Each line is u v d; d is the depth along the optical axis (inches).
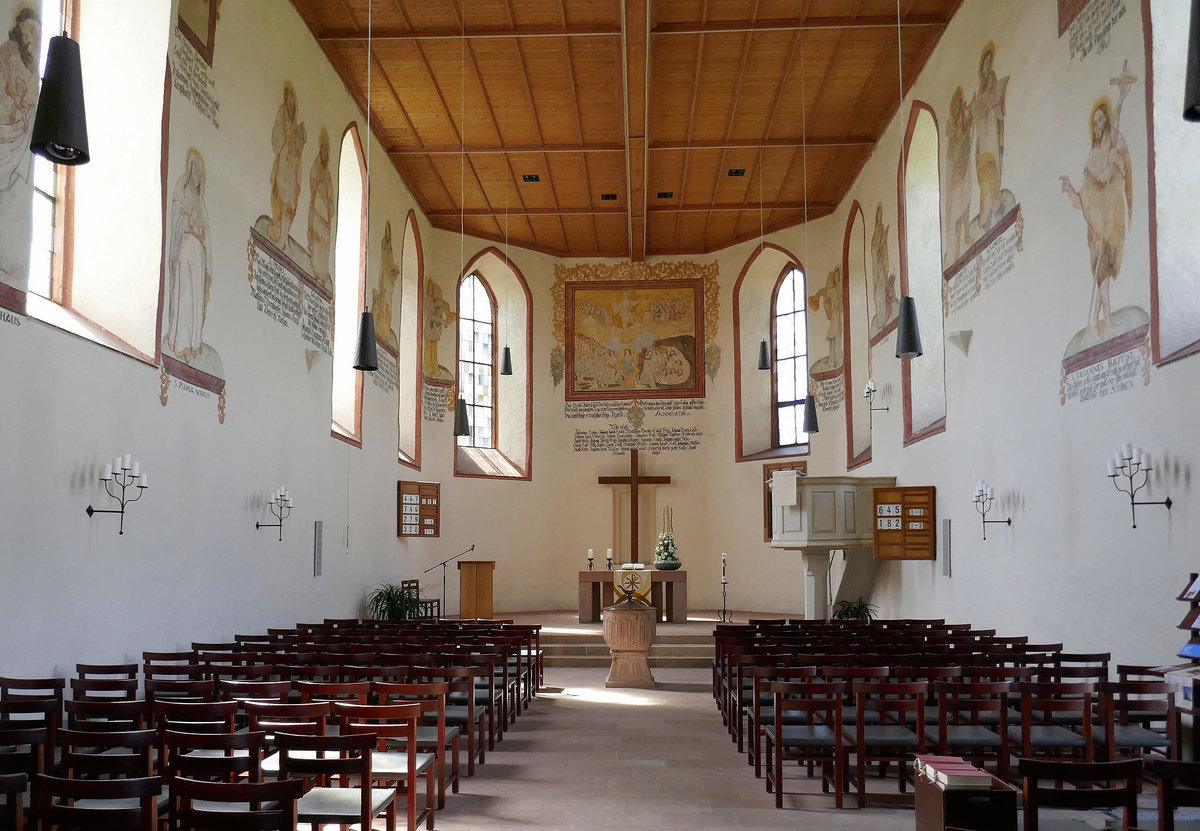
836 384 928.9
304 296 612.1
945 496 623.5
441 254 989.8
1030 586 485.7
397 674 368.8
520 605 1006.4
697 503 1042.1
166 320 424.5
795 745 327.3
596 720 503.5
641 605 636.1
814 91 730.8
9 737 221.5
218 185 481.7
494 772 381.4
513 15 624.1
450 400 976.9
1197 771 194.1
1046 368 467.2
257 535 532.4
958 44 602.5
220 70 483.5
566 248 1077.1
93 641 365.7
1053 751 332.5
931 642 456.1
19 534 322.0
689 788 354.0
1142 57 378.9
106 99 419.8
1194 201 370.0
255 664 384.5
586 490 1051.9
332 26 634.8
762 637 478.3
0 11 316.2
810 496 713.6
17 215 323.0
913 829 299.3
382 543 792.9
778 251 1014.4
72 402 352.2
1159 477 365.4
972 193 576.4
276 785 192.4
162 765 221.5
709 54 676.1
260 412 538.3
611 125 790.5
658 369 1062.4
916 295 705.6
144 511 405.1
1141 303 378.9
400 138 808.3
